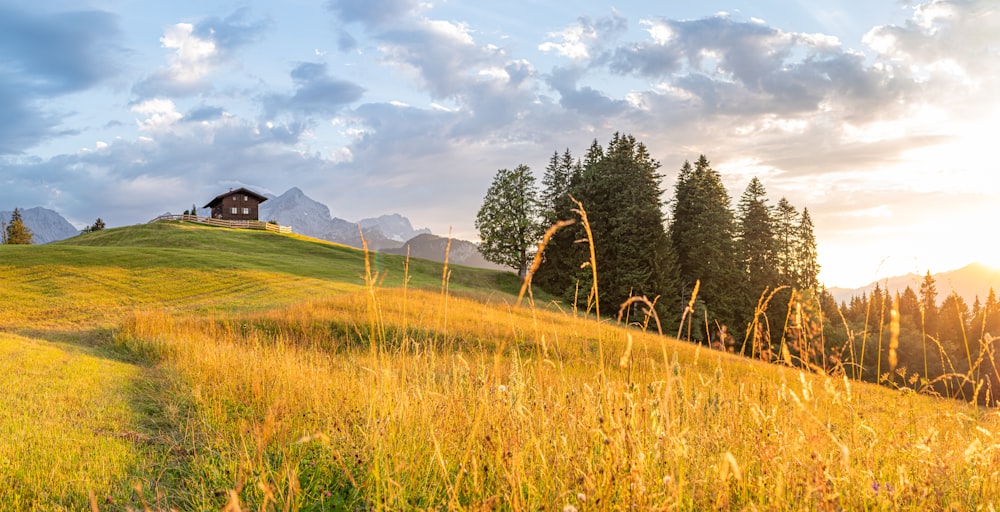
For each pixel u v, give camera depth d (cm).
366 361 1076
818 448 294
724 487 306
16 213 10706
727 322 4612
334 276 4406
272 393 802
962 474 349
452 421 455
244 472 500
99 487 525
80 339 2073
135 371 1258
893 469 346
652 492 288
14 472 545
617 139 5678
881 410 396
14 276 3428
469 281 5628
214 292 3338
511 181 5956
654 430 316
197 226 7319
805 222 5744
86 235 6850
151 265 3959
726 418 396
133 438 689
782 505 292
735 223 5406
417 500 384
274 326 2080
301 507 435
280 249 6344
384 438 411
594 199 5144
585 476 287
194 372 1096
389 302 2236
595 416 331
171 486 540
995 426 351
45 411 786
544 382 425
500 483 350
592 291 300
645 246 4716
